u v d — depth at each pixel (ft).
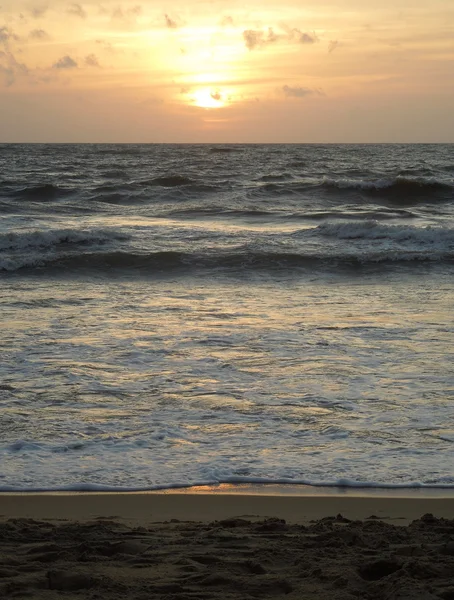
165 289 54.13
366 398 27.17
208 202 114.32
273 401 26.81
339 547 14.07
